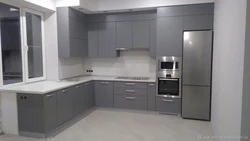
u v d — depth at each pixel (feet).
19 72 11.87
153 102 14.35
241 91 5.85
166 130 11.50
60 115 11.43
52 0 13.25
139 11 14.93
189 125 12.28
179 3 13.25
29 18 12.54
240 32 6.09
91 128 11.84
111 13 15.60
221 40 9.39
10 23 11.15
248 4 5.55
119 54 16.71
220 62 9.53
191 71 13.04
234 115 6.59
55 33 13.73
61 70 14.33
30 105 10.28
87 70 17.84
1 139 10.21
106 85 15.39
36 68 13.25
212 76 12.39
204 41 12.65
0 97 10.78
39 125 10.28
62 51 13.74
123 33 15.43
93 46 16.28
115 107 15.31
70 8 13.67
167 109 14.11
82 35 15.51
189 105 13.29
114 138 10.44
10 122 10.78
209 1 12.69
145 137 10.55
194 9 13.08
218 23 10.55
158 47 13.96
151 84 14.26
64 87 11.67
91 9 14.82
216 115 10.39
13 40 11.37
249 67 5.68
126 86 14.88
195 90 13.07
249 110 5.75
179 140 10.16
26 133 10.61
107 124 12.52
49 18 13.75
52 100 10.68
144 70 16.33
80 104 13.67
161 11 13.74
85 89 14.35
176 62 13.64
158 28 13.88
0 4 10.53
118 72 17.02
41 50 13.70
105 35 15.90
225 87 8.12
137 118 13.66
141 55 16.30
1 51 10.64
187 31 13.14
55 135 10.80
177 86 13.76
